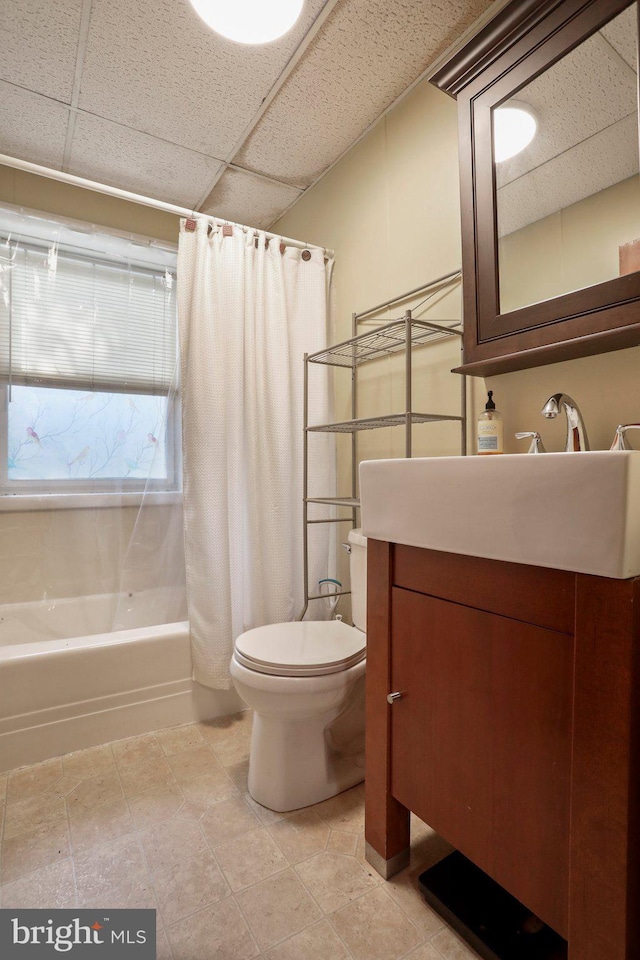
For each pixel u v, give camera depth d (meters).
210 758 1.57
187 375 1.85
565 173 1.11
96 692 1.64
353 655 1.32
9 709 1.51
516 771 0.81
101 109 1.69
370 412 1.91
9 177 1.98
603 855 0.69
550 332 1.11
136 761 1.55
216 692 1.85
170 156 1.96
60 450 1.97
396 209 1.72
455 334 1.48
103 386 2.03
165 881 1.08
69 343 1.98
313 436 2.05
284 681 1.24
